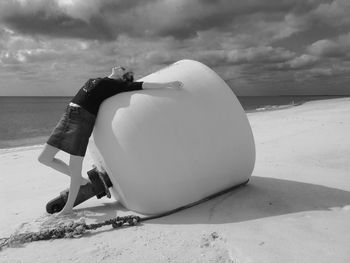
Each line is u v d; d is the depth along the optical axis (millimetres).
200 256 2992
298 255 2902
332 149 7215
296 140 8711
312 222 3549
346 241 3111
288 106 29578
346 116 13250
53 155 4246
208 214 3875
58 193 5520
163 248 3174
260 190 4539
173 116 3893
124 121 3887
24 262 3113
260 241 3178
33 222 4109
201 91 4082
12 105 102250
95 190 4355
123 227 3742
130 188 3959
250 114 20594
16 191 5941
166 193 3898
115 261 2994
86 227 3713
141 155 3828
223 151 4078
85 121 4016
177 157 3859
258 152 7598
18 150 11523
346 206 3986
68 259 3096
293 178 5180
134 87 4047
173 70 4270
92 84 4027
